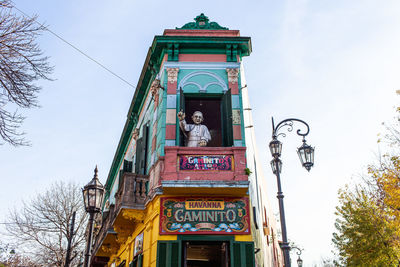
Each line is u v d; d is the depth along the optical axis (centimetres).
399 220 2066
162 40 1382
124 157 2286
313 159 977
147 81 1653
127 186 1320
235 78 1344
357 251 2186
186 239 1110
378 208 2184
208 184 1121
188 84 1343
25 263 2806
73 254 2703
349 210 2369
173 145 1238
